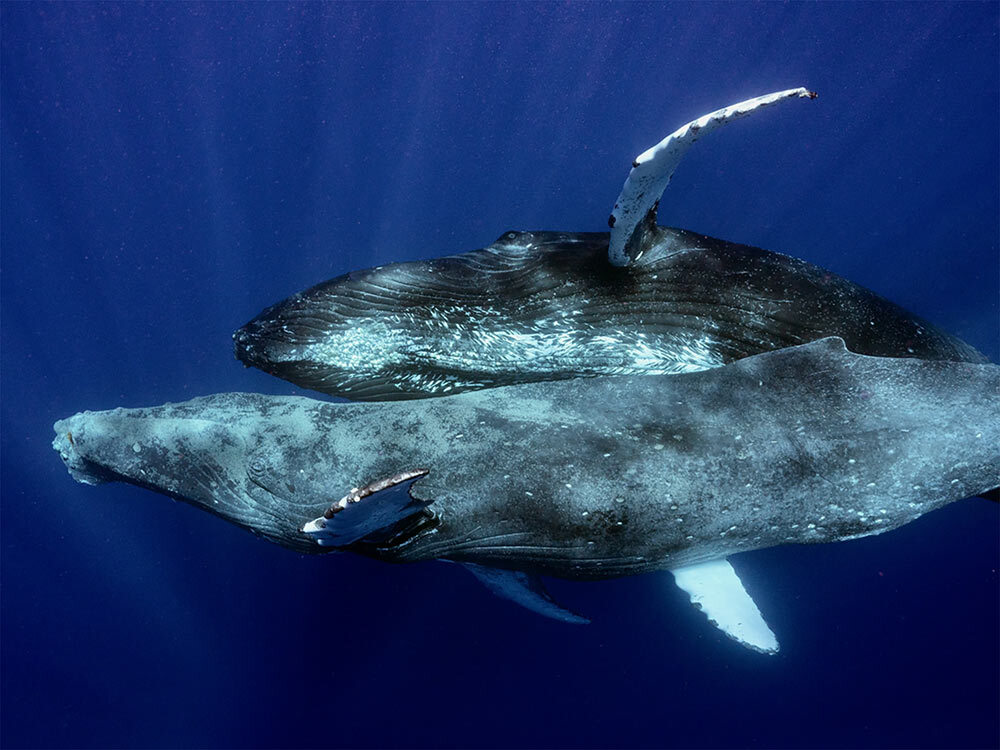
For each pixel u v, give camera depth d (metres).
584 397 5.49
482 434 5.28
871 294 6.26
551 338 6.00
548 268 6.02
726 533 5.35
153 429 5.62
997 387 5.41
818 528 5.40
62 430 5.87
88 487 14.16
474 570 6.97
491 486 5.15
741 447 5.23
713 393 5.46
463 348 5.99
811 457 5.20
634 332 5.99
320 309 5.88
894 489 5.27
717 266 5.98
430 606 13.02
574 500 5.13
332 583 13.24
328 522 3.73
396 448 5.25
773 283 6.01
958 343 6.47
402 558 5.33
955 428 5.28
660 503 5.16
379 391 6.07
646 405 5.41
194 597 14.06
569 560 5.43
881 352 6.07
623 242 5.49
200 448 5.51
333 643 13.55
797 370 5.52
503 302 6.02
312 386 6.03
